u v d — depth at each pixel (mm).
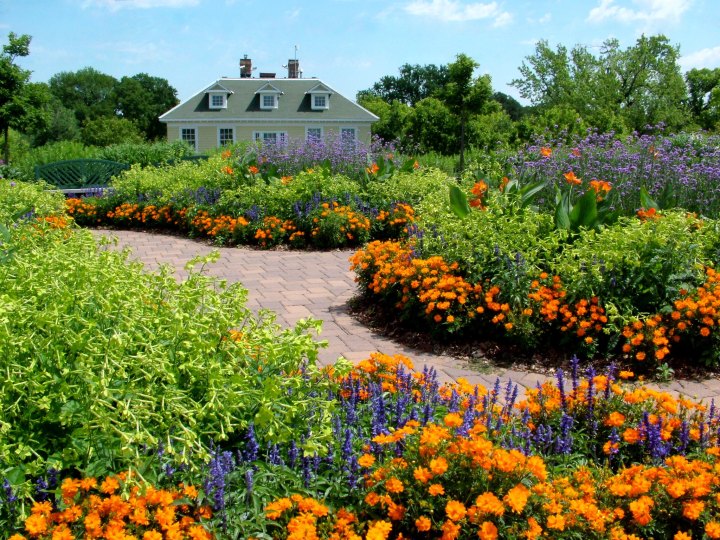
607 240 4676
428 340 4789
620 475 2211
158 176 12383
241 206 9758
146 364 2301
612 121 23562
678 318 4188
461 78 20750
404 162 12086
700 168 8008
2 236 4094
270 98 33438
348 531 1926
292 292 6453
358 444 2428
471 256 4859
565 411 2854
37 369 2297
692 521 2061
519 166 9930
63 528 1828
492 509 1837
